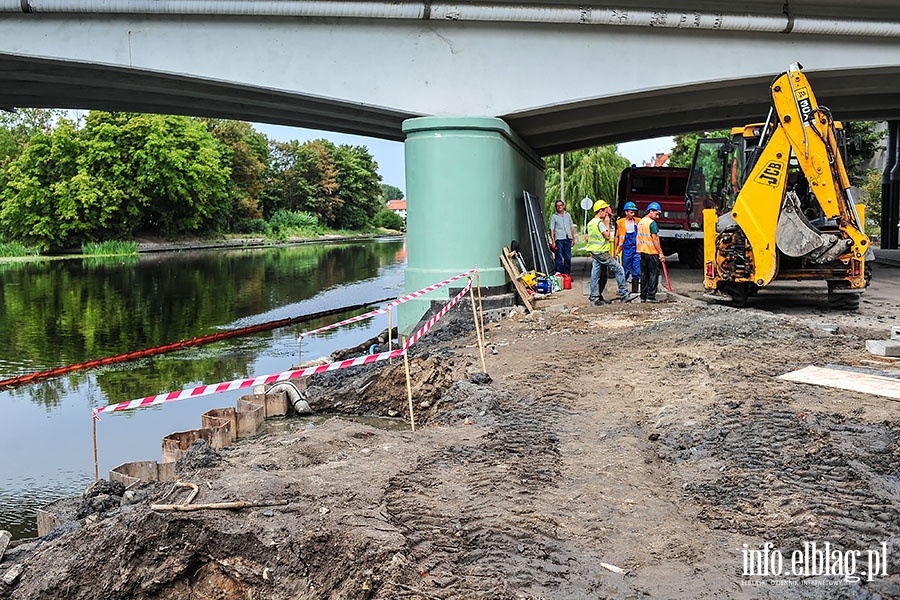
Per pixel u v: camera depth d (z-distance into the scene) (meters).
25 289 27.58
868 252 13.91
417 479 5.93
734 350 9.66
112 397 11.67
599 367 9.77
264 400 9.55
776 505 5.18
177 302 23.47
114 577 4.96
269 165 93.44
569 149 27.36
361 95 15.35
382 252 56.09
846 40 15.52
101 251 55.12
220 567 5.02
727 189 16.20
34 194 56.44
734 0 14.77
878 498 5.14
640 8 14.95
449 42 15.30
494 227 15.64
